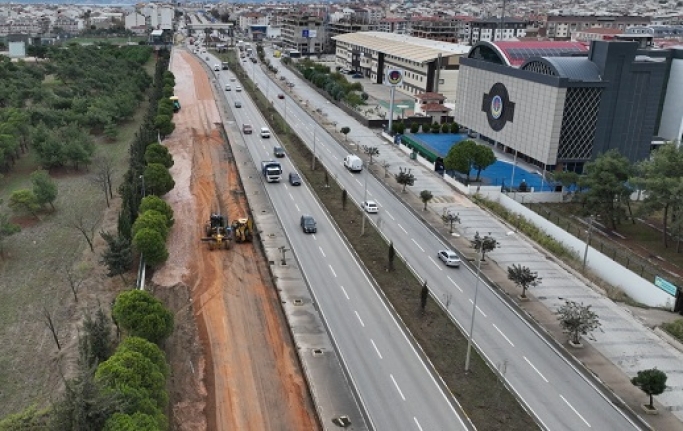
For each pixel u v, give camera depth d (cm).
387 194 9019
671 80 11012
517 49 11256
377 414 4178
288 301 5694
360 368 4700
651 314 5759
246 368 4656
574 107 9244
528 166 10269
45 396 4275
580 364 4862
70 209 8069
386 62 18875
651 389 4234
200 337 5047
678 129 10925
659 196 6962
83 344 4091
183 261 6494
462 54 15725
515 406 4325
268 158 10731
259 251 6850
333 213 8075
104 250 6419
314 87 18375
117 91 14462
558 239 7444
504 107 10750
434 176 9969
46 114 11256
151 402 3556
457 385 4525
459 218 7900
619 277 6419
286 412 4184
